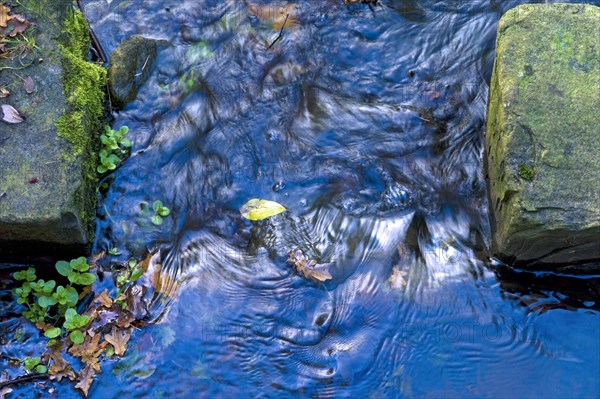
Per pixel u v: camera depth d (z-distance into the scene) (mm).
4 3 2021
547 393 1817
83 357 1854
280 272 1928
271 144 2062
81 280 1899
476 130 2070
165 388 1842
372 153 2049
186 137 2074
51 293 1895
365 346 1863
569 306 1889
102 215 1989
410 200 1994
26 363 1843
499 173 1912
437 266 1925
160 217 1987
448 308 1889
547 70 1925
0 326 1884
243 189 2018
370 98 2121
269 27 2203
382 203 1992
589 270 1914
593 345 1854
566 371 1833
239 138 2072
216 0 2236
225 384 1845
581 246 1870
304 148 2057
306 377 1844
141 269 1928
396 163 2037
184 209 2002
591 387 1818
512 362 1844
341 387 1835
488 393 1822
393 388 1832
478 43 2170
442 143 2059
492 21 2188
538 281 1917
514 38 1959
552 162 1861
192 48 2180
